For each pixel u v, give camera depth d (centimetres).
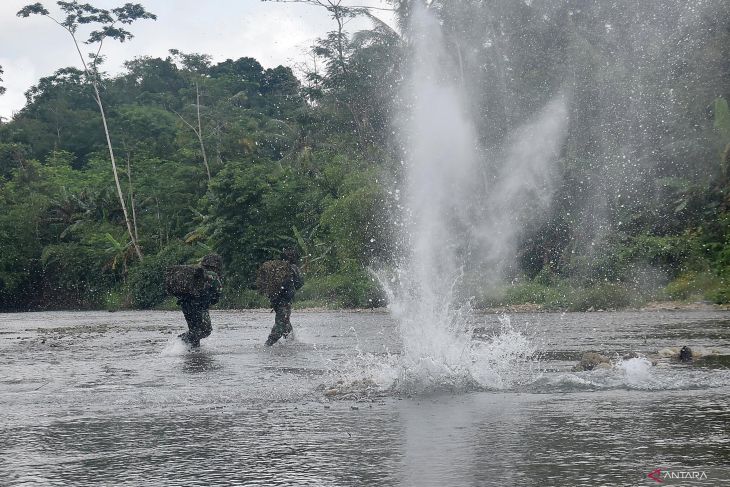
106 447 540
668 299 2642
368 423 605
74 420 652
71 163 7938
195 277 1348
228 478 445
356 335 1605
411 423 599
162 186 5569
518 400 697
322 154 5022
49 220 5716
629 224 3238
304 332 1728
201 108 6156
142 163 5941
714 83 3309
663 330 1542
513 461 465
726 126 3084
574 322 1886
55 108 8481
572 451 488
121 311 4438
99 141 8131
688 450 483
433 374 818
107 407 717
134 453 518
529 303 2848
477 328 1712
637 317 2042
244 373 951
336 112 5288
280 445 532
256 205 4275
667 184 3139
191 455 508
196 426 612
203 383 864
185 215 5434
